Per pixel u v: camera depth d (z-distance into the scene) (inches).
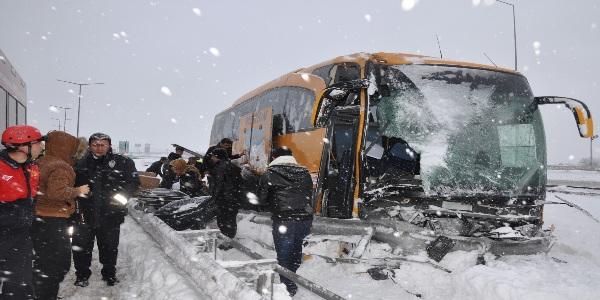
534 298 179.5
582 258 272.1
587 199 588.4
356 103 268.7
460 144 267.1
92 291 209.3
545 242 259.6
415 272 223.6
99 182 212.7
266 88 406.6
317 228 261.6
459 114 270.2
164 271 209.9
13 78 491.8
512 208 269.4
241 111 487.2
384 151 265.3
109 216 217.9
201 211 307.9
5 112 440.5
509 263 231.8
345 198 259.1
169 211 310.8
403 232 239.1
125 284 217.8
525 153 278.2
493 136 272.8
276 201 211.8
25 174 148.1
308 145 299.6
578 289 185.6
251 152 385.1
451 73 275.3
